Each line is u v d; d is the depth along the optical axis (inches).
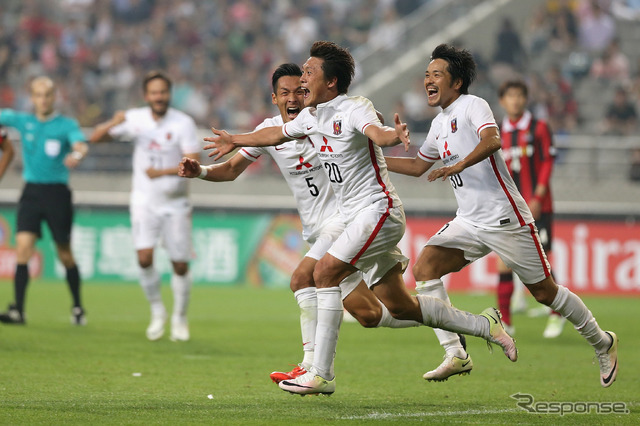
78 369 997.8
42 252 2327.8
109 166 2477.9
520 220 854.5
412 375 1013.2
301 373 834.8
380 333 1434.5
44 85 1386.6
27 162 1405.0
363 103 777.6
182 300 1293.1
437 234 879.7
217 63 3029.0
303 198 912.9
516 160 1393.9
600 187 2361.0
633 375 1033.5
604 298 2154.3
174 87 2942.9
